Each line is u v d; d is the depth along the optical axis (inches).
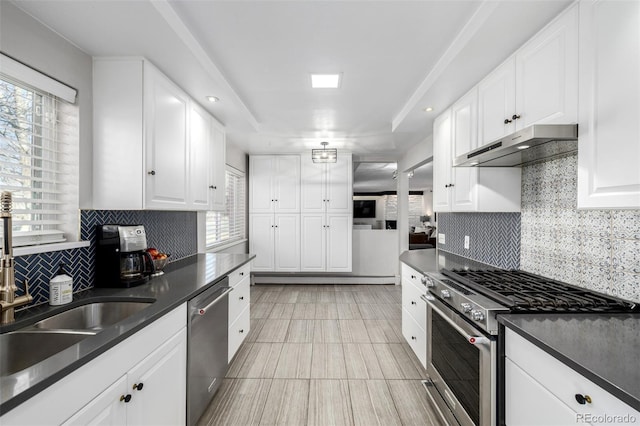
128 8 52.2
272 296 178.5
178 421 59.9
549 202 70.9
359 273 209.6
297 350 109.7
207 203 103.5
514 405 46.6
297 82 90.7
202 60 71.9
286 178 197.2
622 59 39.9
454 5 56.7
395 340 118.1
